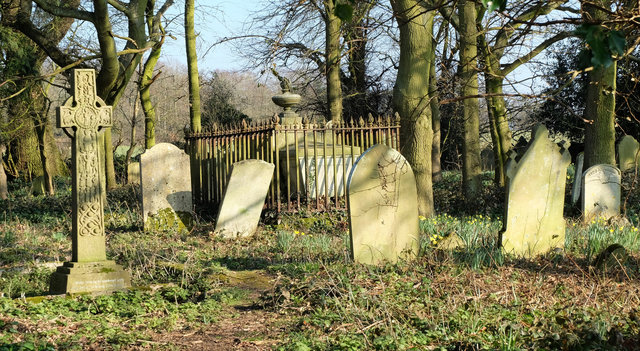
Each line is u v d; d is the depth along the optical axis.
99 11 16.25
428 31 14.67
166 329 6.20
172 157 14.09
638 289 7.23
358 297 6.77
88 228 8.07
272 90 42.62
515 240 9.70
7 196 23.77
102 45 16.98
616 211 14.55
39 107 24.38
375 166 8.91
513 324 5.56
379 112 30.33
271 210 14.48
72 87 8.08
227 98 35.88
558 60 23.91
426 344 5.36
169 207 14.05
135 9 19.22
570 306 6.34
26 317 6.20
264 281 8.62
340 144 16.67
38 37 20.03
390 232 9.04
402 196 9.12
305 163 14.52
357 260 8.78
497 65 16.44
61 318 6.38
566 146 10.02
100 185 8.17
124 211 17.41
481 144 33.69
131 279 8.94
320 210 14.52
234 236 13.17
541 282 7.38
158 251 11.13
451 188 21.67
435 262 8.53
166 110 36.69
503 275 7.89
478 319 5.81
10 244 12.41
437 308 6.34
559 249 9.73
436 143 25.39
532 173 9.77
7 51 21.08
